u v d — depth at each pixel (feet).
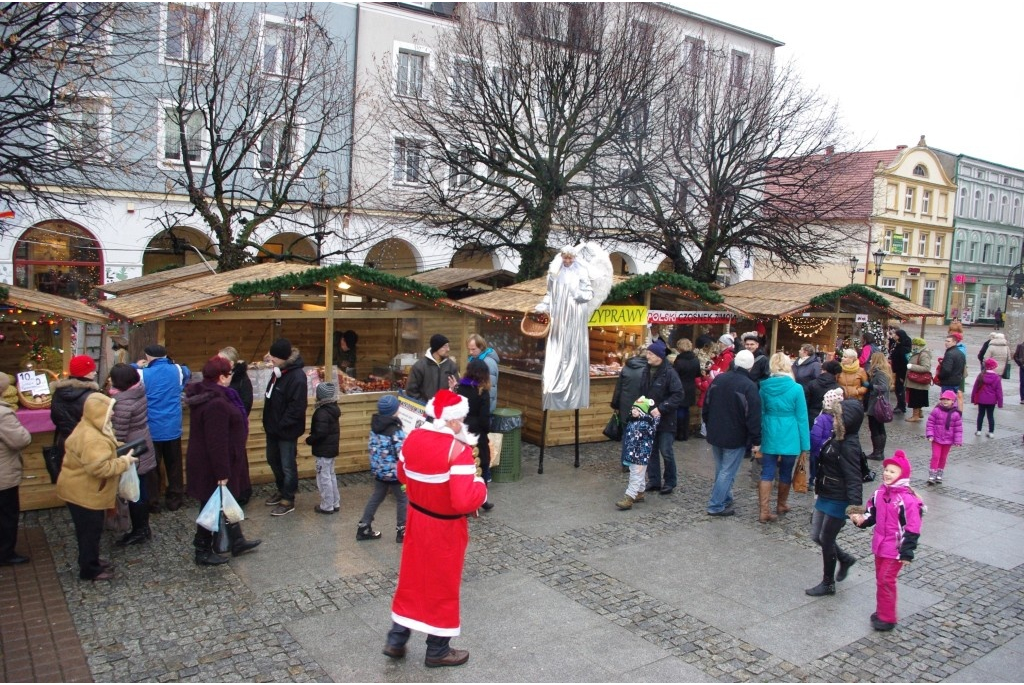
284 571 22.52
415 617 17.04
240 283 29.32
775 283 58.59
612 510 29.55
